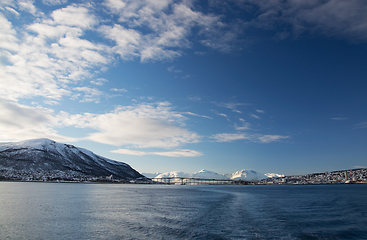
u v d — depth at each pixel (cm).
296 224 4091
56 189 14738
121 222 4075
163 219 4416
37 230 3478
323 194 12762
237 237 3225
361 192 14438
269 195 12219
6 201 6956
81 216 4644
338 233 3497
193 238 3142
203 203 7606
